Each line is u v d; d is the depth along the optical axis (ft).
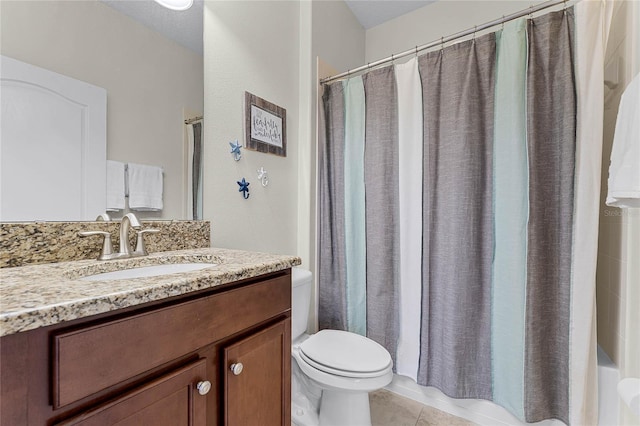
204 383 2.06
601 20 3.66
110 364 1.63
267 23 5.08
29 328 1.34
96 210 3.00
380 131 5.25
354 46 7.36
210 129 4.11
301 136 5.85
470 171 4.30
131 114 3.28
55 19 2.72
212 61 4.14
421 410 4.86
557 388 3.93
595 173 3.63
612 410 3.74
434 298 4.70
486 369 4.38
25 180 2.55
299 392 4.58
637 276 3.41
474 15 6.42
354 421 4.00
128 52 3.25
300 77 5.87
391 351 5.19
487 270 4.34
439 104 4.65
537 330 3.90
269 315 2.75
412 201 5.00
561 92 3.82
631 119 2.96
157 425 1.83
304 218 5.81
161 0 3.57
